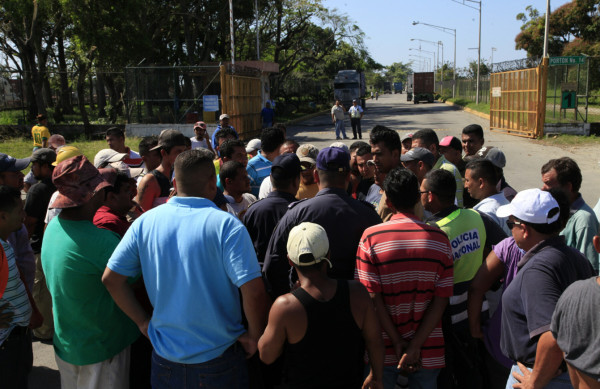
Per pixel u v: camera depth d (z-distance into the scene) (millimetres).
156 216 2664
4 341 3199
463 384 3389
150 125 22469
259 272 2600
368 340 2621
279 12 37844
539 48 49062
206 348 2574
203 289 2547
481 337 3125
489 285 3062
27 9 23922
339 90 41906
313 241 2463
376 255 2838
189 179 2697
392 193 2941
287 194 3678
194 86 22453
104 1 23281
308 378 2521
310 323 2463
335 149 3215
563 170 3846
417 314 2859
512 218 2650
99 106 33000
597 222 3633
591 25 44094
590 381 1954
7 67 27328
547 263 2451
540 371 2346
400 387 3059
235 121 23609
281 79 42125
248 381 2785
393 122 31516
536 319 2350
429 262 2805
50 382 4246
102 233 3035
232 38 24250
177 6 30359
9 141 21688
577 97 21000
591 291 1952
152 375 2723
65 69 34094
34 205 4820
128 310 2725
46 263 3008
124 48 24484
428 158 4219
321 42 43594
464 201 5246
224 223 2584
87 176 2994
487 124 28828
